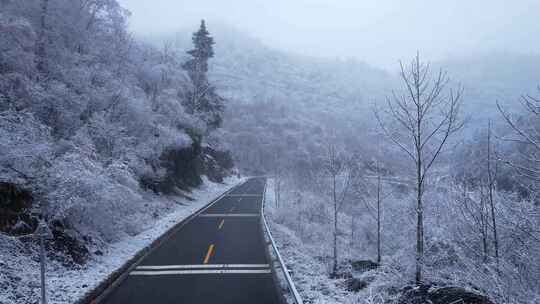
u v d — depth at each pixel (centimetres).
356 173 1917
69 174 987
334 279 1136
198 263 1152
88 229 1245
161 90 3067
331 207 2750
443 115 845
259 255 1270
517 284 702
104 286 909
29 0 1806
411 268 945
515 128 585
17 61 1466
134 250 1273
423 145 863
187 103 3791
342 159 1988
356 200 2323
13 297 755
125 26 2630
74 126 1689
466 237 1005
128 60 2742
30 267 902
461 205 1012
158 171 2466
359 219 2434
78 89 1852
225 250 1349
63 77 1798
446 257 1035
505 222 861
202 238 1599
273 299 820
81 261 1049
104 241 1274
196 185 3956
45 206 982
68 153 1125
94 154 1276
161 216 2125
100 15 2475
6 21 1469
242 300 812
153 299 817
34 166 1069
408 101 884
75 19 2159
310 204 2859
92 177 1132
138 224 1672
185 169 3669
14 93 1427
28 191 1047
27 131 1112
